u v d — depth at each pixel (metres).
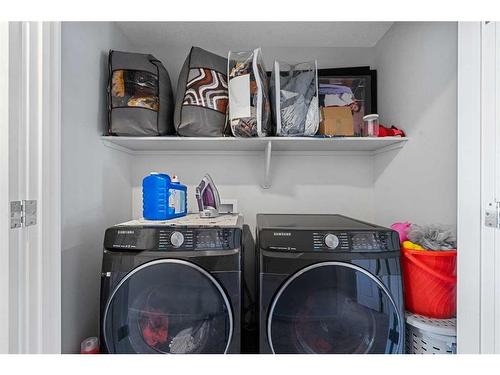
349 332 1.10
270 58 2.08
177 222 1.33
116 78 1.56
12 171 0.80
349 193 2.08
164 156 2.05
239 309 1.11
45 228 0.91
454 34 1.25
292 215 1.84
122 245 1.12
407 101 1.62
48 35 0.92
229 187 2.07
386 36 1.89
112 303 1.10
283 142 1.72
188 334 1.11
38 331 0.88
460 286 0.97
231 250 1.12
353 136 1.67
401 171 1.68
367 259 1.10
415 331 1.14
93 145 1.50
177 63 2.07
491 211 0.85
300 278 1.09
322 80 1.96
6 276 0.78
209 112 1.59
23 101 0.84
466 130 0.94
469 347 0.93
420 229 1.22
